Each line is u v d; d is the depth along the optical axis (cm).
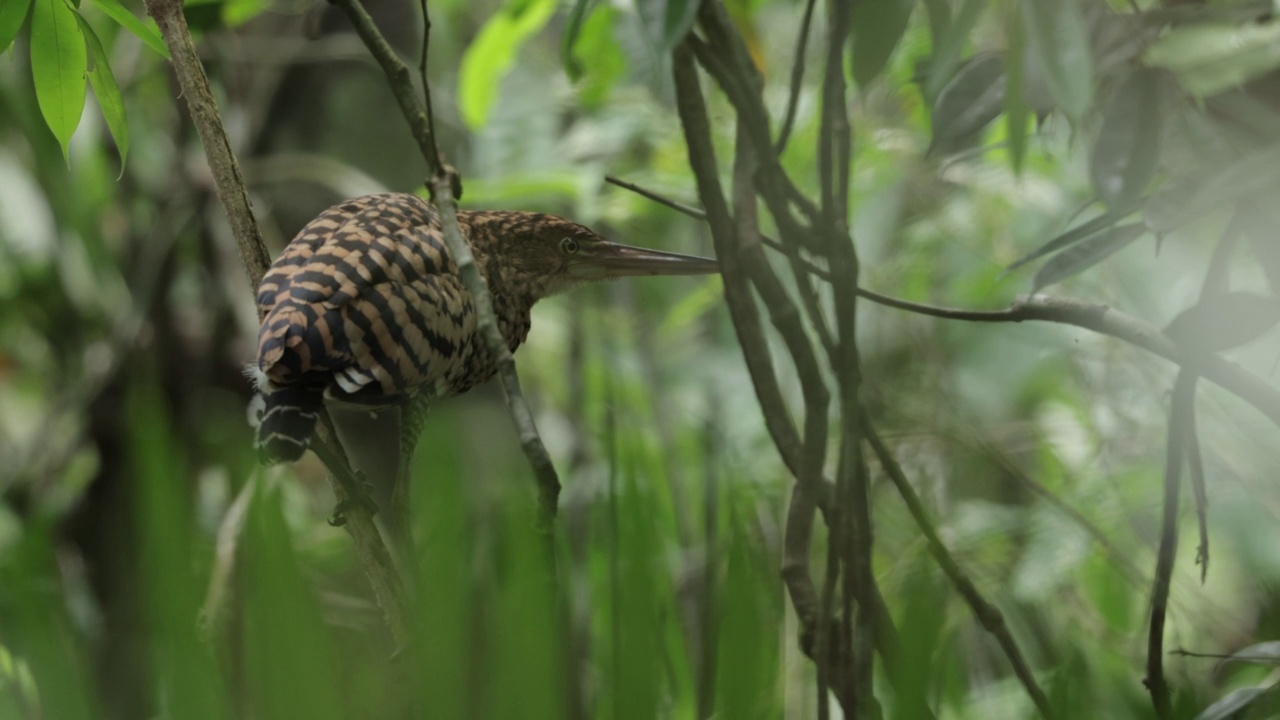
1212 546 1520
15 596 1244
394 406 1474
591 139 1534
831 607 1446
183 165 1540
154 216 1548
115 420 1530
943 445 1515
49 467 1546
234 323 1538
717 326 1555
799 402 1530
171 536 1205
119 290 1557
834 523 1448
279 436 1459
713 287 1537
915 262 1533
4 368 1568
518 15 1513
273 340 1462
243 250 1465
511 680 1235
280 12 1530
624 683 1334
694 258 1503
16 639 1244
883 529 1512
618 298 1547
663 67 1359
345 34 1530
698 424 1522
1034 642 1509
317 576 1470
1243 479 1507
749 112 1452
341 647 1261
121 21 1468
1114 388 1520
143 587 1211
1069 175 1519
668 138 1535
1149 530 1517
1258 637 1501
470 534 1270
